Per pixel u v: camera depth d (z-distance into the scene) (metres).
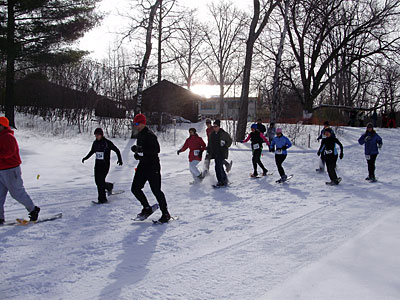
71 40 19.94
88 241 4.89
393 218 5.46
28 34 19.42
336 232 4.91
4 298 3.29
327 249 4.21
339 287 3.09
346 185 9.06
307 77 30.83
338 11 26.33
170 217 5.93
